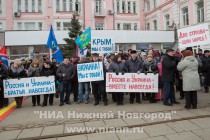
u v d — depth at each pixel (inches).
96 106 348.2
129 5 1337.4
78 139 221.6
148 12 1321.4
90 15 1243.8
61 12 1228.5
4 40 931.3
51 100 373.7
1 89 363.3
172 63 324.8
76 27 920.3
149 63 369.1
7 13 1193.4
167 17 1128.8
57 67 391.2
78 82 378.9
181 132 227.8
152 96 358.9
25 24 1214.9
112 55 394.3
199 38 353.4
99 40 405.7
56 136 229.5
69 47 881.5
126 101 381.4
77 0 1242.6
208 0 792.3
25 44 941.2
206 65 425.4
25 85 367.6
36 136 231.3
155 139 214.5
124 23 1316.4
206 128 234.7
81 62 389.4
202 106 321.1
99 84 358.6
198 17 881.5
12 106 379.6
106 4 1268.5
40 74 372.8
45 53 960.9
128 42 992.9
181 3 975.6
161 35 1017.5
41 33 949.8
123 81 352.2
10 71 372.5
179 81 375.6
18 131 249.0
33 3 1225.4
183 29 367.6
